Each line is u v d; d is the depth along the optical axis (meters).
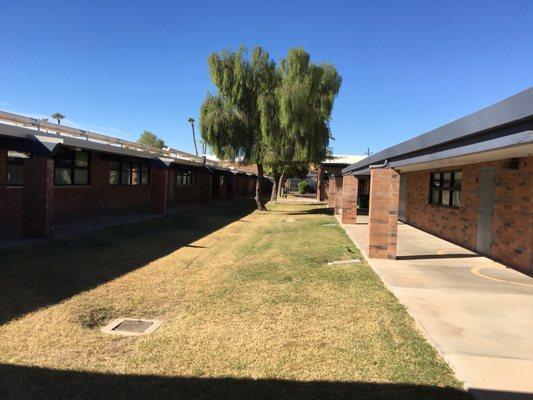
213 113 25.67
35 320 5.76
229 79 25.55
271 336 5.21
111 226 15.60
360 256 10.76
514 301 6.67
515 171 9.45
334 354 4.65
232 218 22.31
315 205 35.31
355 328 5.45
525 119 4.55
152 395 3.81
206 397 3.77
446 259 10.47
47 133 13.09
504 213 9.98
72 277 8.19
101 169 21.22
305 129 24.44
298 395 3.79
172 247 12.44
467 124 5.88
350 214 19.66
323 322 5.70
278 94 24.52
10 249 10.20
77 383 4.02
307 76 24.58
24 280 7.68
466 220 12.55
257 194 28.61
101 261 9.78
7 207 14.75
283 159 26.06
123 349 4.87
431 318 5.79
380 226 10.39
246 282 8.09
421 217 17.81
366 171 15.75
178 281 8.21
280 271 9.03
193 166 29.19
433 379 4.06
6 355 4.66
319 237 14.73
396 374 4.16
